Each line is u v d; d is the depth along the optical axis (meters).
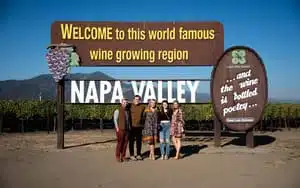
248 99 18.75
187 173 12.61
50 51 18.66
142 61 19.28
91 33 19.17
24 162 14.73
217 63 18.81
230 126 18.78
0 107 28.95
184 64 19.28
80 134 28.14
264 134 28.28
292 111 35.56
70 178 11.78
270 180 11.48
